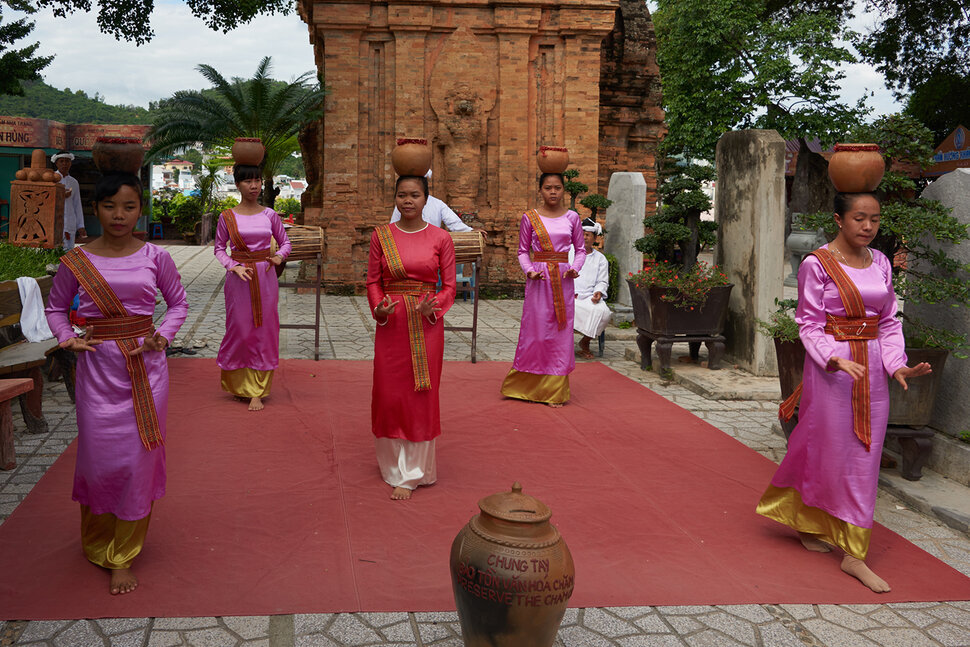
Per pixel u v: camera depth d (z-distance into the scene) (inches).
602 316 372.8
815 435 165.2
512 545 115.3
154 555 157.9
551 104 605.3
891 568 166.1
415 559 160.1
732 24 720.3
